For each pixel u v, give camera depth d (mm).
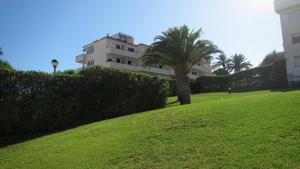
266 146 5973
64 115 14883
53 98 14562
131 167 6297
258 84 35594
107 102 17141
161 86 20844
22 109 13406
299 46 30328
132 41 63812
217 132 7445
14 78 13383
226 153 6051
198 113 9758
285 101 9078
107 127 10820
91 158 7270
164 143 7422
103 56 54031
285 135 6305
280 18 31922
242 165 5402
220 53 26609
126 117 13102
